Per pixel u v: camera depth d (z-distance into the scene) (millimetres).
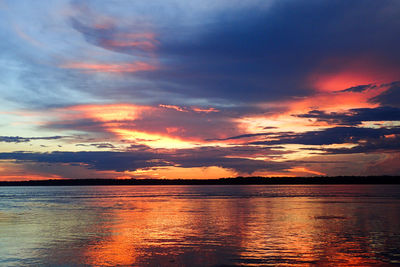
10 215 59562
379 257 27078
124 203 93750
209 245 31594
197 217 54781
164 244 32156
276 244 31953
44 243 32688
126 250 29641
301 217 53531
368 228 41375
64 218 54156
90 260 26469
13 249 30062
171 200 108000
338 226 43188
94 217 55531
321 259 26547
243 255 27859
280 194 151875
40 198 131875
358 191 185375
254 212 62750
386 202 87438
